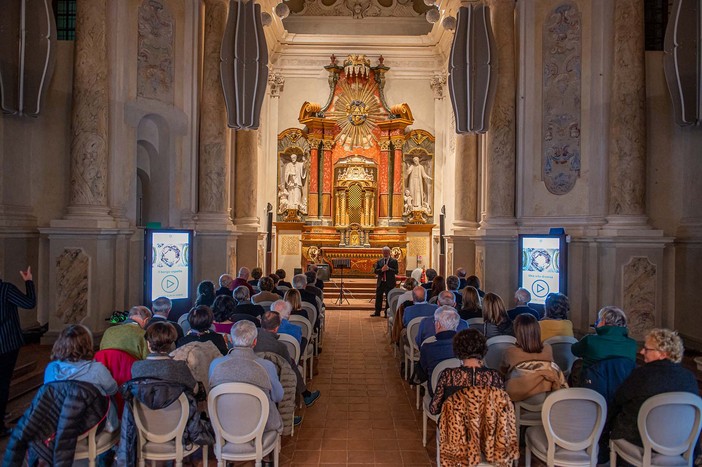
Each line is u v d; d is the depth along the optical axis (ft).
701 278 29.86
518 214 35.99
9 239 29.25
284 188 58.39
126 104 32.86
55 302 28.73
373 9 59.98
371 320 41.75
